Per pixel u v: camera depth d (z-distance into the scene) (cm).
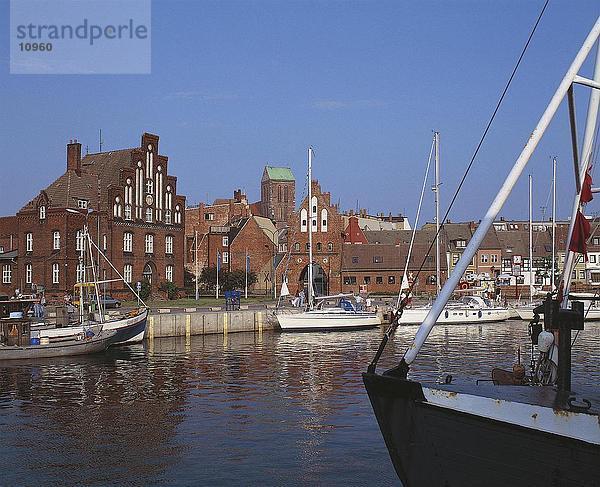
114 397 2953
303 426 2362
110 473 1872
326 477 1814
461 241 11750
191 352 4666
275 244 11675
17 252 8475
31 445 2156
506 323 7162
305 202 10038
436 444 1138
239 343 5297
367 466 1900
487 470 1091
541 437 1038
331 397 2905
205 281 10238
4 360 4091
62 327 4669
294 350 4791
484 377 3406
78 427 2392
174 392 3069
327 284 10056
